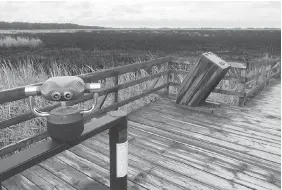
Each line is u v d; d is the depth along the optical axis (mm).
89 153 3156
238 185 2592
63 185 2527
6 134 3539
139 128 4031
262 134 3902
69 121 1405
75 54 14586
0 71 5254
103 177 2668
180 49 20312
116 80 4285
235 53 17656
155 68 6348
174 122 4320
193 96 4926
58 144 1444
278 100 5984
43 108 3135
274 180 2693
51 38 32031
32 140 3014
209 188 2535
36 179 2611
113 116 1830
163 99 5629
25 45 20359
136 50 18469
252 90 5855
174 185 2568
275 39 38906
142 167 2869
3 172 1187
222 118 4570
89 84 1487
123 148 1921
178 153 3225
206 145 3484
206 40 36500
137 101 5359
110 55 14195
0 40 21562
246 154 3256
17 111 3936
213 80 4660
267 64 7676
